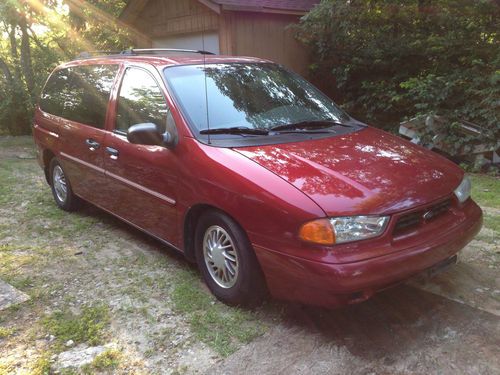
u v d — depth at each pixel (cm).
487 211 515
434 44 887
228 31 988
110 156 418
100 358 280
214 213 323
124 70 427
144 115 387
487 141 689
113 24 1265
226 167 311
